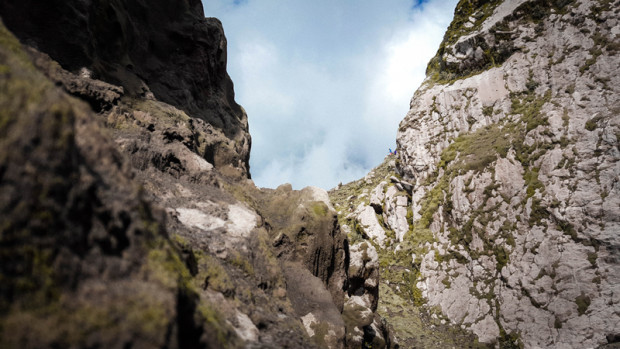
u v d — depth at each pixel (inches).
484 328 840.3
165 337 165.3
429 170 1229.1
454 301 939.3
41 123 175.0
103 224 191.5
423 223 1148.5
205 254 367.9
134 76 698.8
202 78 954.7
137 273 191.9
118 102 561.6
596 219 778.2
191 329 216.1
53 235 166.9
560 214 828.0
